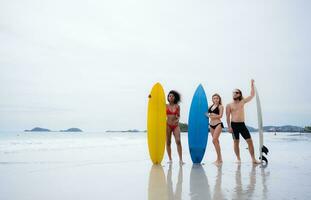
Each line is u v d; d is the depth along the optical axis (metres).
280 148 13.34
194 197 4.12
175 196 4.19
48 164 7.66
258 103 8.09
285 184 4.98
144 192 4.45
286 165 7.41
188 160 8.79
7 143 20.45
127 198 4.10
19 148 14.62
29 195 4.29
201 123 7.92
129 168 6.95
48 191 4.54
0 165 7.43
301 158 9.03
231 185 4.91
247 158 9.34
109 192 4.46
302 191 4.45
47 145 18.12
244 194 4.27
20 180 5.43
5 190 4.59
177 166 7.34
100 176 5.85
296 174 6.02
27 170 6.61
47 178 5.63
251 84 7.92
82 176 5.86
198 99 8.09
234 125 7.94
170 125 7.84
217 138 7.86
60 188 4.75
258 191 4.45
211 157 9.65
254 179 5.45
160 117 7.69
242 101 7.91
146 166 7.34
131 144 19.53
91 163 7.89
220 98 7.86
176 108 7.82
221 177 5.68
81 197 4.17
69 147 15.79
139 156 10.16
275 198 4.03
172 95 7.77
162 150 7.69
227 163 7.89
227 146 15.66
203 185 4.92
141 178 5.61
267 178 5.55
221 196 4.16
